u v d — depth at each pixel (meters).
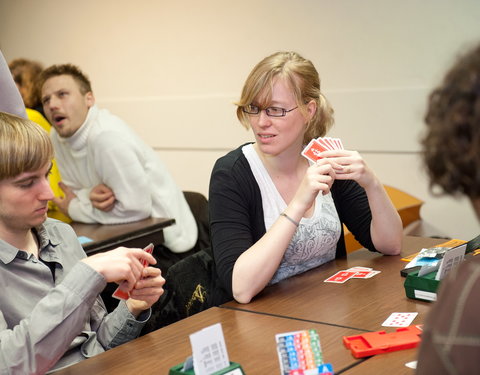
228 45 4.39
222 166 2.04
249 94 1.91
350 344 1.37
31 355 1.36
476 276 0.78
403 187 3.69
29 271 1.59
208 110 4.60
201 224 3.39
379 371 1.26
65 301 1.39
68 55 5.50
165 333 1.61
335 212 2.11
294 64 1.91
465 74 0.79
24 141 1.47
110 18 5.08
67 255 1.72
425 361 0.79
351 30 3.75
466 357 0.74
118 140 3.11
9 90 1.87
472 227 3.50
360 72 3.76
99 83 5.31
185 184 4.89
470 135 0.77
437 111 0.82
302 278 1.98
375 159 3.78
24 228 1.55
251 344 1.47
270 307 1.74
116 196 3.13
